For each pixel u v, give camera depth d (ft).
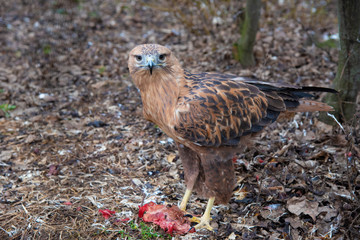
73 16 32.42
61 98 22.39
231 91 13.24
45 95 22.44
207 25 27.71
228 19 28.78
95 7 33.88
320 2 29.60
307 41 24.80
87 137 18.90
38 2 34.73
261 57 24.17
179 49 26.66
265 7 29.01
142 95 13.25
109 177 16.15
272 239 12.76
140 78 12.82
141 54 12.33
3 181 15.92
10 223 13.69
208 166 13.33
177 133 12.96
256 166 16.26
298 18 28.60
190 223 13.80
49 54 26.96
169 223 13.35
